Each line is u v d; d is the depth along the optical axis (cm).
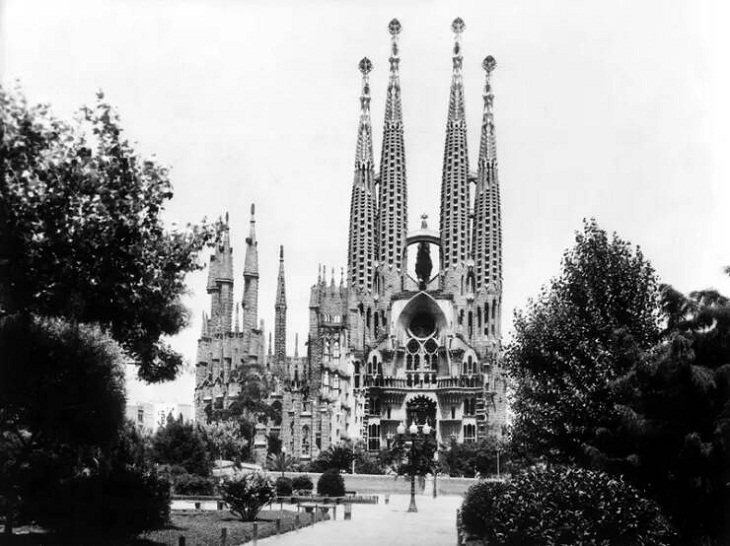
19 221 3039
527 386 4909
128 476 3938
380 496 11231
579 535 3189
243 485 5781
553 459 4784
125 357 4078
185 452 8850
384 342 18588
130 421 4344
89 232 3161
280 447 16212
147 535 4234
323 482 10175
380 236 19250
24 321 3344
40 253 3116
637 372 3934
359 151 19650
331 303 17800
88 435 3584
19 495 3697
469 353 18425
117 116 3244
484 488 4378
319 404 16188
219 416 15338
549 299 4972
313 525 5819
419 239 19812
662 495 3766
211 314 18350
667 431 3766
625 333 4297
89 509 3766
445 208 19538
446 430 18162
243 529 4969
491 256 19125
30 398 3434
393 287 19000
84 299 3319
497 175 19538
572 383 4631
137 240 3309
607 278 4666
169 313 3781
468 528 4422
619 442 4125
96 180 3147
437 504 9556
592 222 4866
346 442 15900
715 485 3609
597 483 3359
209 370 18362
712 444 3559
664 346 3950
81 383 3503
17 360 3316
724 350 3778
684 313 3962
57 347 3472
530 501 3362
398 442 13112
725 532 3616
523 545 3331
